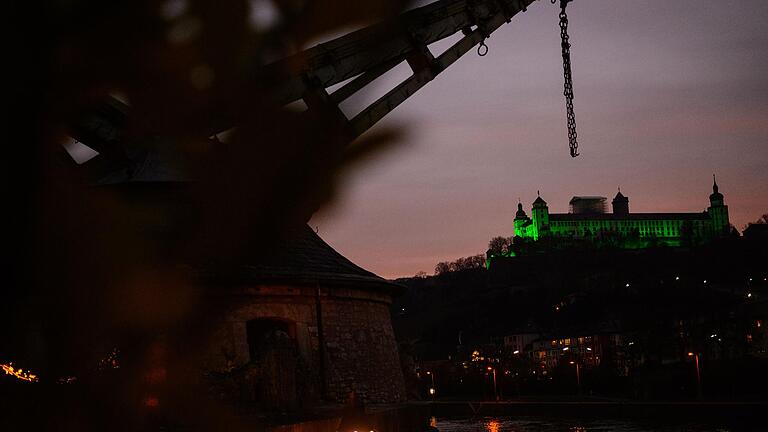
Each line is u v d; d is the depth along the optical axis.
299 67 1.93
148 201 2.06
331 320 24.33
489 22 19.33
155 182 2.08
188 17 1.74
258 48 1.81
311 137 2.00
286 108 2.00
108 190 2.05
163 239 2.03
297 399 18.27
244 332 21.53
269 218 2.02
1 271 1.88
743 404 75.31
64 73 1.66
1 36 1.62
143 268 2.03
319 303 23.92
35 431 2.11
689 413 80.44
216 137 1.96
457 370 150.25
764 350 129.75
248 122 1.93
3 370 2.08
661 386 108.38
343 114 2.09
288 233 2.05
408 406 24.39
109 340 2.12
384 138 2.02
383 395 26.03
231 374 16.34
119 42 1.68
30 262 1.88
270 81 1.90
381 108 16.69
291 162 1.99
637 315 181.62
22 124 1.68
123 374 2.17
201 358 2.23
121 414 2.18
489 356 151.75
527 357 173.50
